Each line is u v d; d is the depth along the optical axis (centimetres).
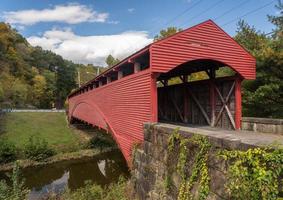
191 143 611
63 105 8150
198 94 1245
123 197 1023
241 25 1748
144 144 923
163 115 1513
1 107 3741
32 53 8806
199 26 1012
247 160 434
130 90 1126
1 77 5259
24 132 3025
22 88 5750
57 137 2972
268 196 388
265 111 1436
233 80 1105
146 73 967
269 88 1308
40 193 1623
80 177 1958
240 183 430
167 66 945
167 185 713
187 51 985
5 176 1970
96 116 1836
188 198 590
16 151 2356
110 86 1434
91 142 2783
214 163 530
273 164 397
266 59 1323
